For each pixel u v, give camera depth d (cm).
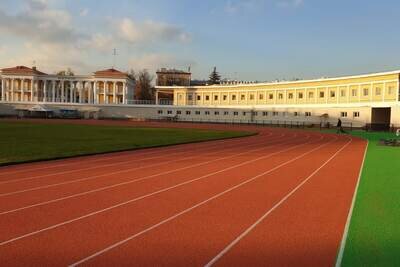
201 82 16962
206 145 3325
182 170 1866
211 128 6688
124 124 7356
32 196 1260
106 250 781
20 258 736
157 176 1683
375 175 1755
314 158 2442
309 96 8488
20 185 1445
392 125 6569
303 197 1286
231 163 2153
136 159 2277
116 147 2853
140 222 979
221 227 946
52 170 1817
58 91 11988
